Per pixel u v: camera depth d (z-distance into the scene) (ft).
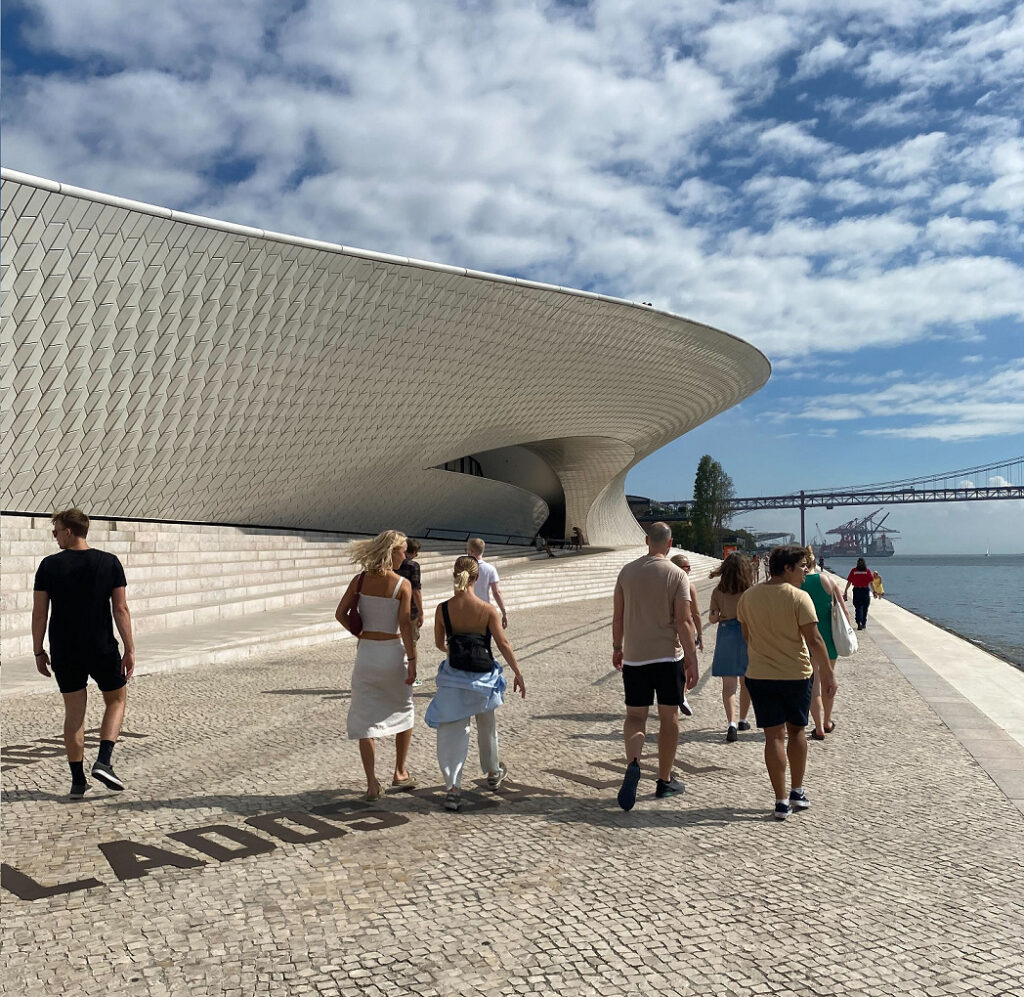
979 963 8.95
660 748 15.19
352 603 14.94
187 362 58.13
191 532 66.74
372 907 10.19
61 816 13.70
